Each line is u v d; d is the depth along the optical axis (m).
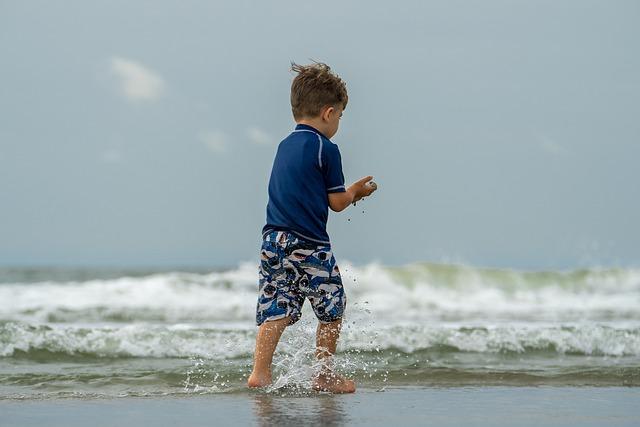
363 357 12.02
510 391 8.89
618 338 13.45
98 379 9.53
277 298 8.87
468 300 26.02
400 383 9.53
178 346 12.47
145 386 9.09
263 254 8.94
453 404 7.84
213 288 27.08
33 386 9.06
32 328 12.52
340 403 7.81
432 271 31.16
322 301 8.82
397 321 19.27
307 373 9.28
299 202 8.84
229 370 10.28
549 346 13.24
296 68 9.48
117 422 6.63
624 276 32.25
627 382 9.69
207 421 6.66
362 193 9.34
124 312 20.55
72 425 6.50
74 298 23.06
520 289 31.23
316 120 9.31
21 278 50.38
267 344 8.88
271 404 7.68
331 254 8.98
